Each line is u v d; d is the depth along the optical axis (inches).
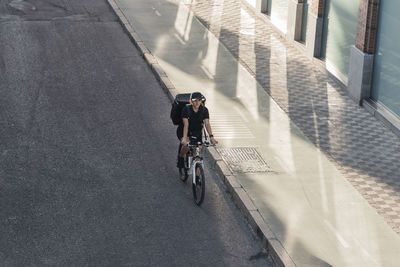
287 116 941.2
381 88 952.3
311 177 781.3
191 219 698.2
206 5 1464.1
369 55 960.9
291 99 999.0
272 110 957.8
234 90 1021.2
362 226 687.7
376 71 961.5
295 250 639.8
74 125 898.1
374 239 666.2
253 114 941.8
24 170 781.3
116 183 761.0
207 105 960.9
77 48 1192.2
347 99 1008.9
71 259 621.9
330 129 906.7
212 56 1160.2
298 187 757.3
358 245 654.5
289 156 828.6
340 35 1067.3
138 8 1418.6
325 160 823.1
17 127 885.8
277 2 1314.0
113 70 1097.4
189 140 729.0
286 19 1269.7
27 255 626.2
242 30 1306.6
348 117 946.1
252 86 1039.6
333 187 761.6
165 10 1412.4
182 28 1301.7
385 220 700.7
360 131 904.9
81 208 708.0
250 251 651.5
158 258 629.3
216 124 904.9
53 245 642.8
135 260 624.7
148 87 1035.9
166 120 927.0
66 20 1342.3
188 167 746.2
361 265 623.5
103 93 1005.2
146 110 954.1
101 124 904.9
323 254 636.7
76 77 1061.1
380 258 635.5
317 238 662.5
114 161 810.2
